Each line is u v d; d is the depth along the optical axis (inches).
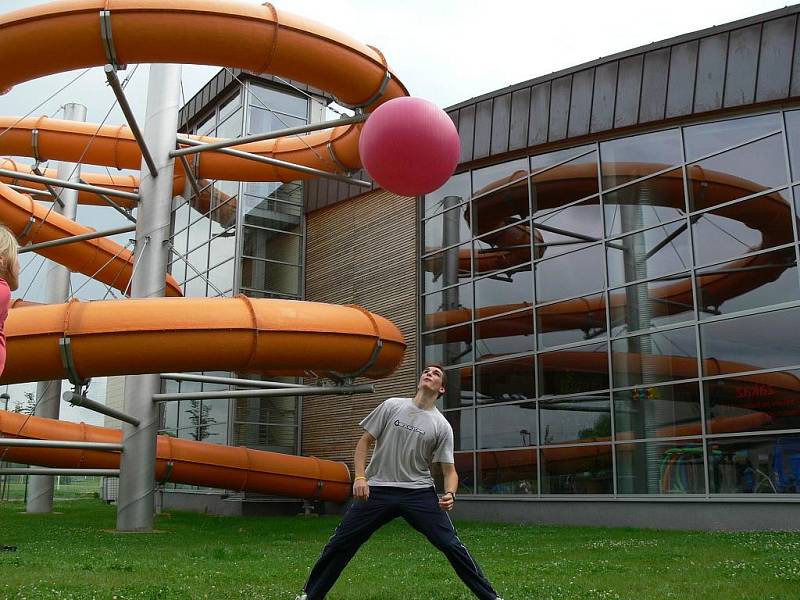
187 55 536.1
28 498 906.1
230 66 556.1
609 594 252.2
